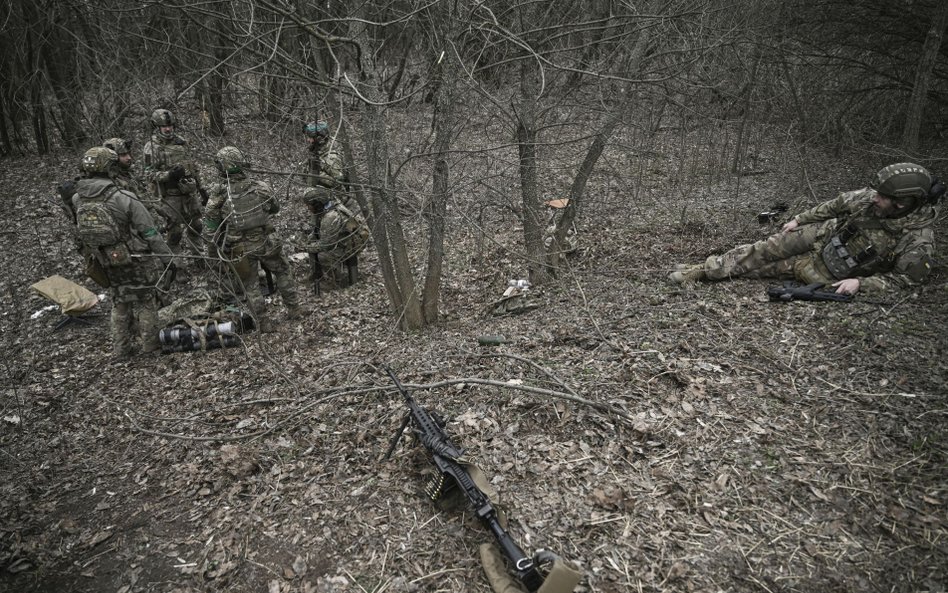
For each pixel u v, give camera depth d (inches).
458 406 156.9
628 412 143.6
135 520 136.3
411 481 135.0
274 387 186.9
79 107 346.3
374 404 165.8
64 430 175.2
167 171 267.3
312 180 250.1
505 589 101.0
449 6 175.6
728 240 270.5
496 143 246.7
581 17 223.3
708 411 141.9
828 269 190.4
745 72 297.6
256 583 115.1
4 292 273.7
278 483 140.2
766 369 155.3
